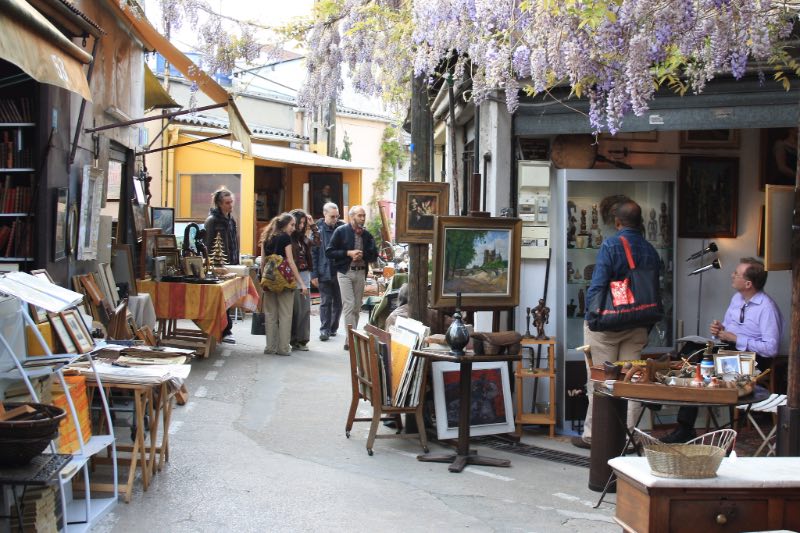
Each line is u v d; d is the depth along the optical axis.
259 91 27.19
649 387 6.57
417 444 8.50
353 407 8.66
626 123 8.62
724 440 5.81
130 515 6.09
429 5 7.35
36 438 4.81
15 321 5.88
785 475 4.61
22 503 4.96
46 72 6.36
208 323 12.41
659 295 8.12
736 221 9.86
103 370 6.68
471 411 8.46
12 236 8.78
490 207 9.50
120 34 12.16
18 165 8.82
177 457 7.61
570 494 7.04
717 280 9.87
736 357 7.30
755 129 9.84
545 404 9.45
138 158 16.09
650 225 9.50
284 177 26.38
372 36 9.41
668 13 6.07
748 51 6.99
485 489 7.10
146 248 12.50
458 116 12.35
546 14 6.52
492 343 7.73
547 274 9.43
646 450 4.64
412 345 8.08
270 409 9.70
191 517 6.12
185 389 9.91
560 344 9.26
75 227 9.82
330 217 15.14
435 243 8.35
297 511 6.36
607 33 6.25
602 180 9.23
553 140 9.38
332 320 15.48
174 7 9.45
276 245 13.10
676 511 4.46
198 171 23.03
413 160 9.43
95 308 9.53
